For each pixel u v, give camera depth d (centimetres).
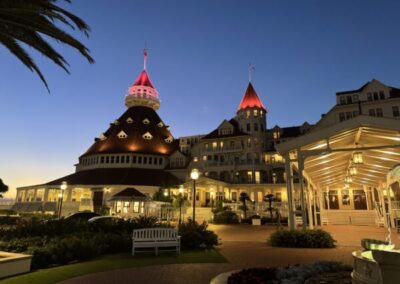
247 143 5528
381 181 2539
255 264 945
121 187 4788
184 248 1273
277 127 5875
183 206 3616
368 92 4075
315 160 1691
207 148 5891
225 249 1268
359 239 1570
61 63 1129
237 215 3294
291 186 1415
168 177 5491
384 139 1448
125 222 1522
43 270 865
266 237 1773
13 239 1109
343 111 4125
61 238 1151
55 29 977
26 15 924
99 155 5856
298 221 2650
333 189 3606
